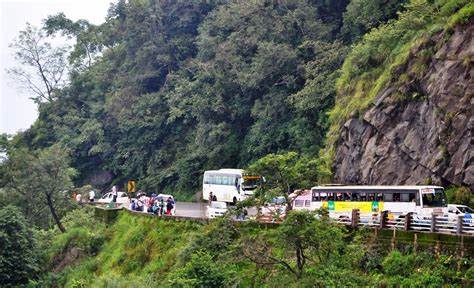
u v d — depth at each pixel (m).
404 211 39.12
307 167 31.31
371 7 60.22
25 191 59.25
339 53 60.03
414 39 45.94
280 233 26.56
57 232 59.00
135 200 55.22
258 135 64.25
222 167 69.56
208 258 31.05
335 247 26.75
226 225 31.52
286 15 67.31
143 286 37.56
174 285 31.25
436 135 41.56
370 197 40.84
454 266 28.34
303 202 45.09
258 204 30.89
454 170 39.91
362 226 32.09
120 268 45.38
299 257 27.25
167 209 48.22
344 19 64.62
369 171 45.97
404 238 30.80
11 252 50.47
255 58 66.75
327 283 25.25
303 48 65.38
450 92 41.06
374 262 30.77
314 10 67.19
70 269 50.62
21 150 61.34
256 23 69.38
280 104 62.88
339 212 40.09
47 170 59.66
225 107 69.25
